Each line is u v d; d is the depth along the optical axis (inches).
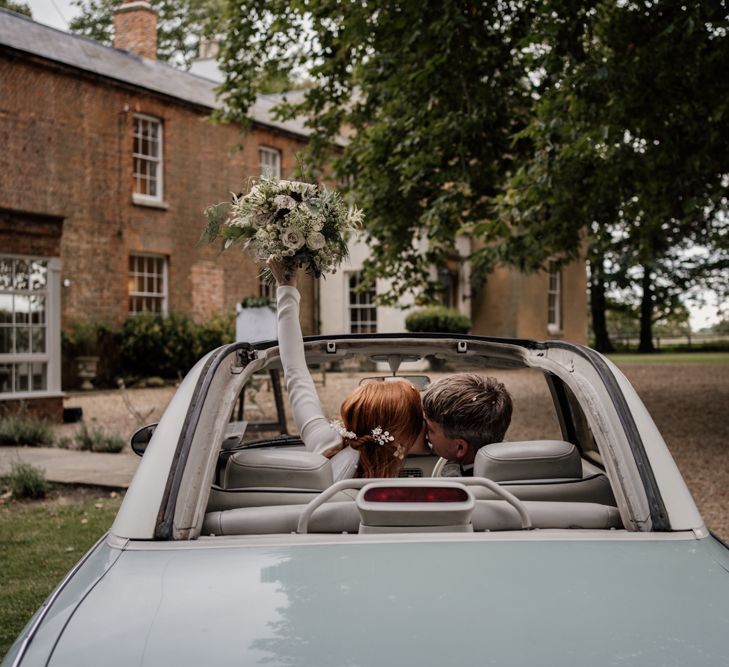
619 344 1941.4
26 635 61.3
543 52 416.8
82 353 761.6
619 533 74.4
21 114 730.2
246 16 518.3
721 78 339.3
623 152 370.0
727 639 57.3
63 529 252.7
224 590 63.4
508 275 1030.4
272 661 54.6
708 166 372.8
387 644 55.7
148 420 539.2
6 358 509.7
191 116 882.8
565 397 140.9
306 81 1003.3
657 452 81.2
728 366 1016.9
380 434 95.2
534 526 82.8
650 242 490.6
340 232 101.3
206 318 896.3
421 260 518.3
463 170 434.0
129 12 948.0
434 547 70.0
